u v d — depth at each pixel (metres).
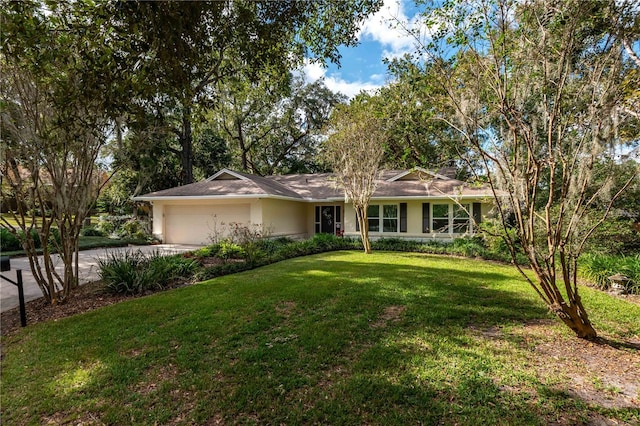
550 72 3.85
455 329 4.42
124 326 4.76
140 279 6.88
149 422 2.69
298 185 19.64
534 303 5.60
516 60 3.90
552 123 3.71
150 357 3.77
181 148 23.94
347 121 12.59
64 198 6.08
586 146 3.68
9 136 5.15
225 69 5.91
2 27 3.25
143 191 20.06
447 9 4.03
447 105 4.55
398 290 6.46
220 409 2.82
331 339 4.11
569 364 3.47
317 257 11.59
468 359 3.57
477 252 11.48
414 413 2.70
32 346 4.16
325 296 6.04
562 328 4.45
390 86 13.67
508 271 8.62
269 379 3.25
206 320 4.88
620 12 3.38
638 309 5.33
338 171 13.11
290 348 3.89
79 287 7.29
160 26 3.36
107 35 3.56
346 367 3.45
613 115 3.45
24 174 5.79
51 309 5.87
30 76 4.84
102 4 3.22
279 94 8.94
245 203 15.08
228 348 3.95
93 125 4.34
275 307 5.44
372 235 15.82
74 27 3.50
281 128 28.94
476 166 5.00
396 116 12.41
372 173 12.56
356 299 5.82
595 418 2.63
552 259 4.00
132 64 3.65
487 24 3.83
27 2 3.29
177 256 10.02
